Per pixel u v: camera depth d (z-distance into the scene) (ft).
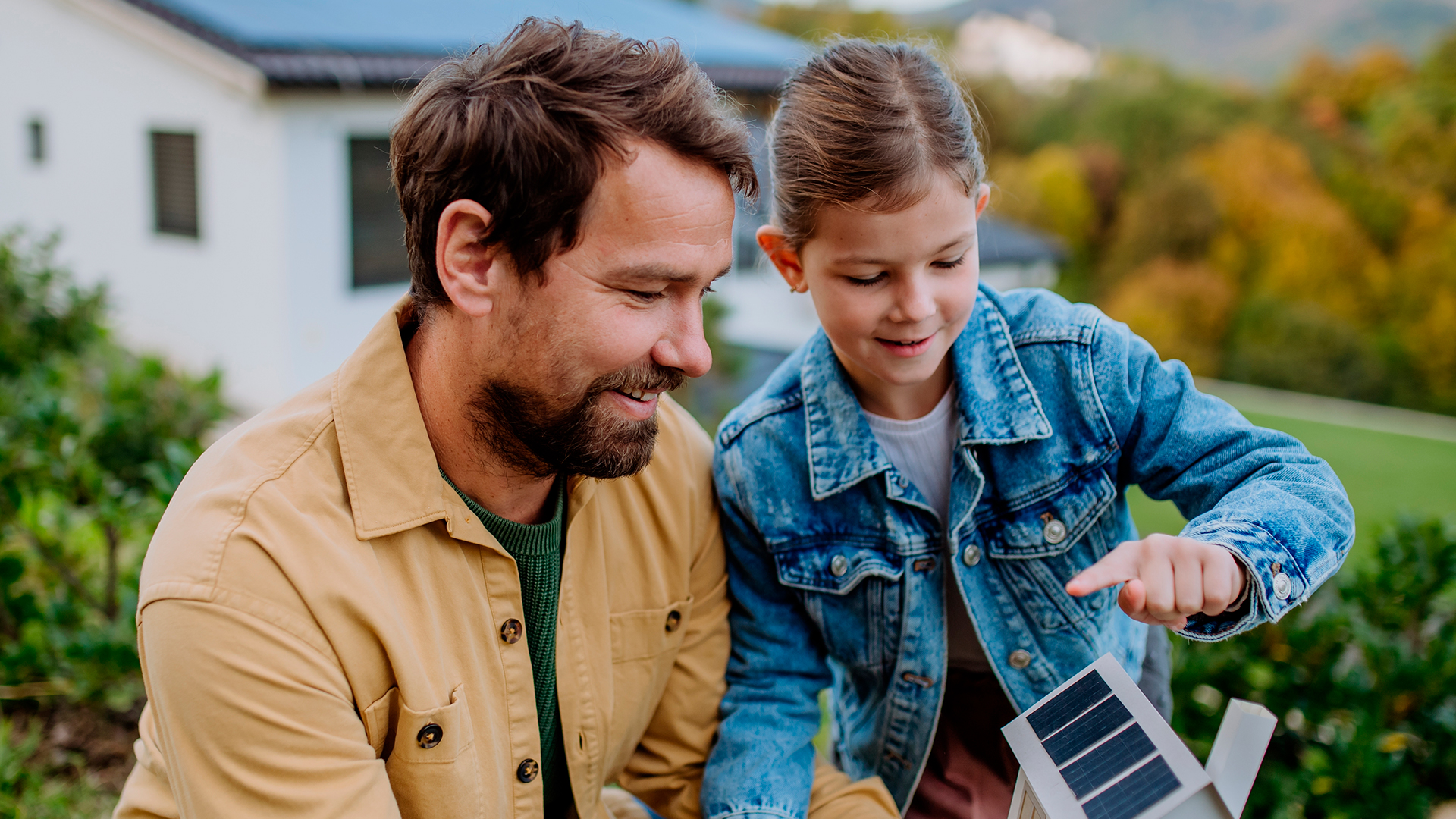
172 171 26.37
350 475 3.90
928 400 4.96
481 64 3.77
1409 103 58.08
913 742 5.18
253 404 25.45
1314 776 6.73
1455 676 6.99
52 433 8.55
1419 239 55.21
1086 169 61.82
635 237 3.60
